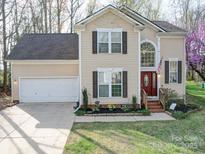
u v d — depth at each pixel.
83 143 12.80
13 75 27.72
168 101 25.02
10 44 40.72
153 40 26.33
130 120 19.00
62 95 27.94
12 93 27.75
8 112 21.94
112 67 23.61
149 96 26.08
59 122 18.08
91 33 23.45
